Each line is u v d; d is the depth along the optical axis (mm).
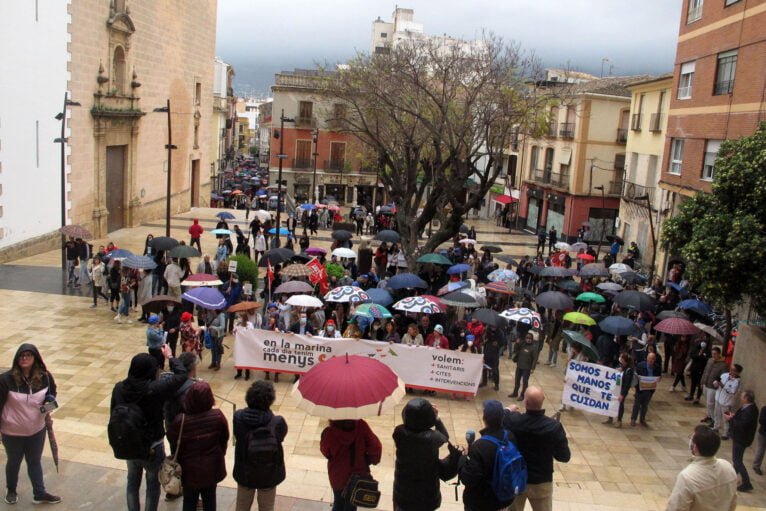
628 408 15164
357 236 40656
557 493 9867
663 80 34656
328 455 6164
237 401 13633
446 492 9016
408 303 15938
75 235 21656
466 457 5887
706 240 14164
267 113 116125
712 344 17750
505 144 27984
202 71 48156
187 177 46625
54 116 27562
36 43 25953
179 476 5953
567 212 47344
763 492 10867
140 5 35688
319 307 16016
